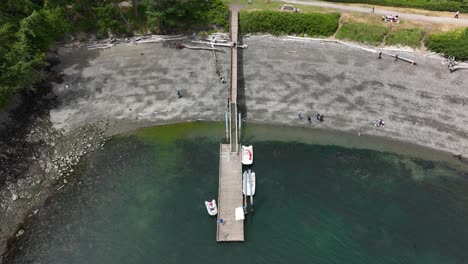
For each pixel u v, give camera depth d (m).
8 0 54.91
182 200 42.72
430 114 51.12
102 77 57.03
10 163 45.03
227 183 43.31
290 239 39.12
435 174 45.16
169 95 54.72
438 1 66.25
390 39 61.00
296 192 43.28
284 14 63.44
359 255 37.84
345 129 50.38
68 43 62.31
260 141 49.16
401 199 42.66
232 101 49.97
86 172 45.59
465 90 53.25
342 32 62.91
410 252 38.03
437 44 58.06
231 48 59.22
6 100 47.28
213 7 64.69
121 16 63.50
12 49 48.91
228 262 37.38
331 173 45.38
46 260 37.56
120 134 50.16
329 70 57.28
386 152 47.66
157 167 46.28
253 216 40.94
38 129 49.53
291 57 59.72
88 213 41.53
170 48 62.06
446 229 39.94
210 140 49.47
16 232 39.62
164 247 38.56
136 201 42.69
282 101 53.59
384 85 54.75
